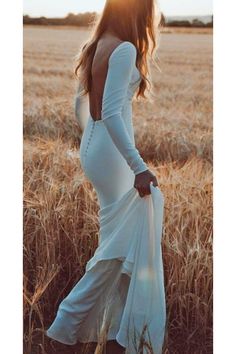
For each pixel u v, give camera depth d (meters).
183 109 4.56
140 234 3.80
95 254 3.92
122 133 3.67
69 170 4.42
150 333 3.86
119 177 3.79
